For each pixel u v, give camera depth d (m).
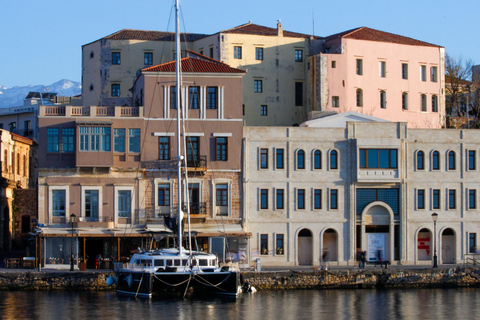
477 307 61.06
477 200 81.25
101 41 101.94
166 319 54.44
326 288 70.06
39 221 75.00
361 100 103.06
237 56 101.12
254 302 62.03
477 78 123.94
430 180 80.31
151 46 102.94
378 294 67.38
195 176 77.06
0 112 125.25
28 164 103.88
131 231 73.81
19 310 57.38
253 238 77.38
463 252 80.75
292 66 103.38
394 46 106.00
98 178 75.81
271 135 78.25
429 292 68.94
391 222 79.31
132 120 76.56
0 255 85.44
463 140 81.06
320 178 78.62
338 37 102.62
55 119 76.00
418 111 107.44
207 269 63.66
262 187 77.88
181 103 76.56
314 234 78.31
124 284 65.12
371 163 79.06
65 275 67.69
